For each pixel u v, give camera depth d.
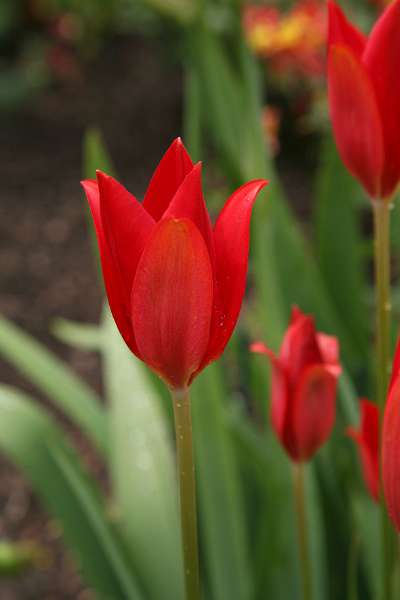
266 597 0.79
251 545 0.85
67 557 1.30
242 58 0.96
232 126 0.96
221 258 0.53
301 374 0.63
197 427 0.77
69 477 0.76
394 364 0.54
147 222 0.52
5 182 2.43
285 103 2.25
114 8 3.00
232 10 1.08
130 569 0.76
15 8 3.08
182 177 0.54
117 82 3.02
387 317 0.62
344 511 0.83
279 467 0.79
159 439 0.81
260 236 0.82
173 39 2.60
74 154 2.57
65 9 3.01
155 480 0.80
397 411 0.54
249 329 1.04
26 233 2.19
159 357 0.53
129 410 0.82
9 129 2.73
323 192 0.92
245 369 1.01
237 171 0.97
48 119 2.79
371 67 0.59
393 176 0.61
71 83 3.02
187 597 0.55
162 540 0.78
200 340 0.53
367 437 0.63
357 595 0.82
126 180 2.39
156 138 2.63
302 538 0.67
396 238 0.93
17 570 0.98
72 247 2.13
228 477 0.77
